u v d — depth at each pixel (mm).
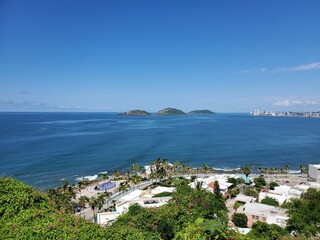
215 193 74938
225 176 103438
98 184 96500
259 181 93000
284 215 54594
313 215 40031
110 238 16203
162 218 20484
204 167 115375
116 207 65250
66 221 16906
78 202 76562
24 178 100250
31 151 144750
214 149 163875
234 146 174375
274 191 82562
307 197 67062
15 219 16750
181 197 28750
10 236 14828
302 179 105000
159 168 103000
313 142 192750
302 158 142375
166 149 161375
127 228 18172
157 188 81250
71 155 138750
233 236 15477
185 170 116125
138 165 123000
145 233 18281
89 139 191375
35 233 15094
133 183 95812
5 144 164750
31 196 19625
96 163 126062
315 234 35781
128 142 181250
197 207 24500
